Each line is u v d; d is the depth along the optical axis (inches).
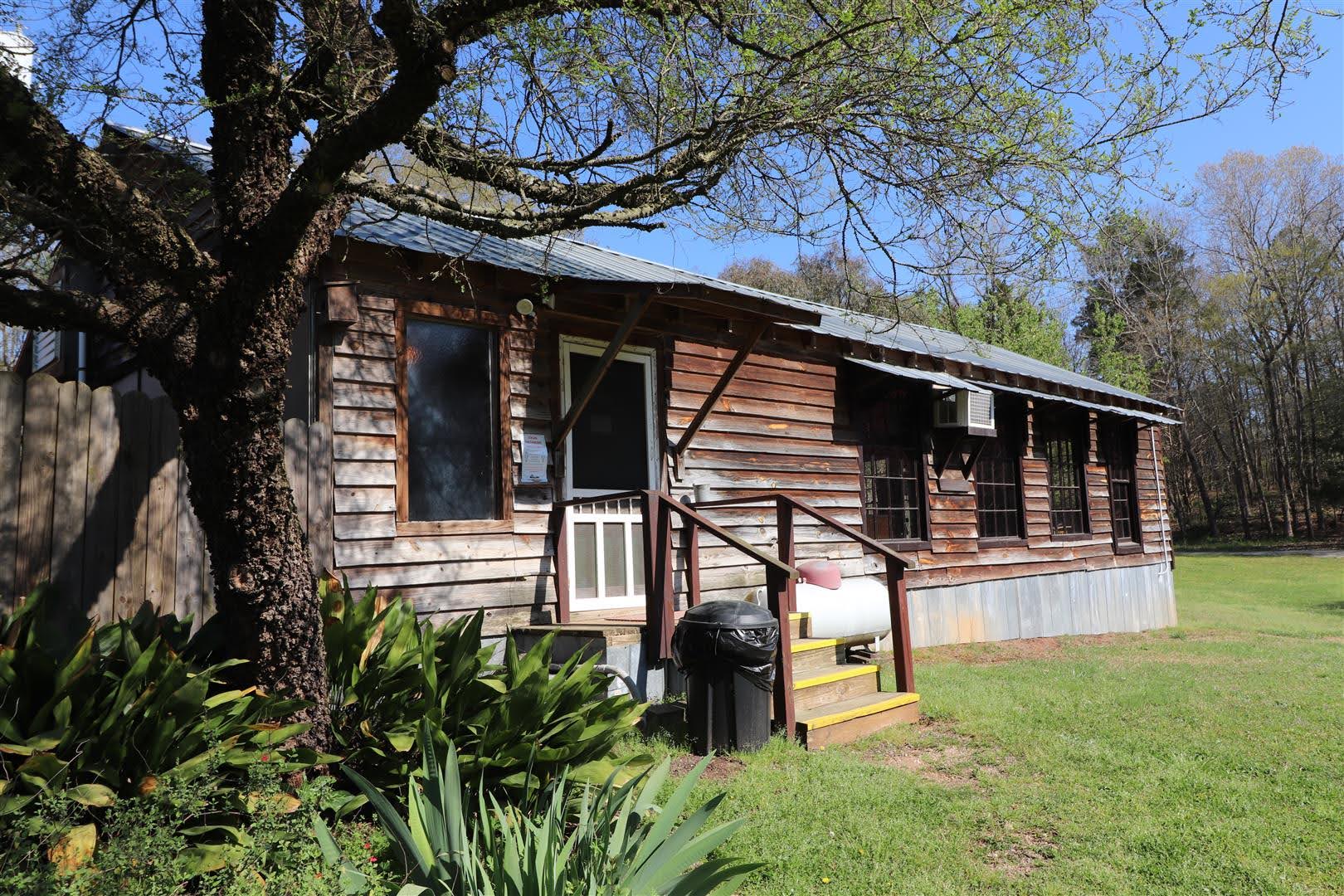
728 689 231.3
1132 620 638.5
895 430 463.5
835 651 297.0
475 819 146.5
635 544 327.6
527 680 179.0
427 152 190.9
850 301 243.9
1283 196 1721.2
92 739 135.9
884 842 174.2
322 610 185.3
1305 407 1830.7
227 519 156.6
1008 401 543.2
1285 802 202.8
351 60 178.2
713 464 358.9
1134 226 203.8
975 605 500.7
